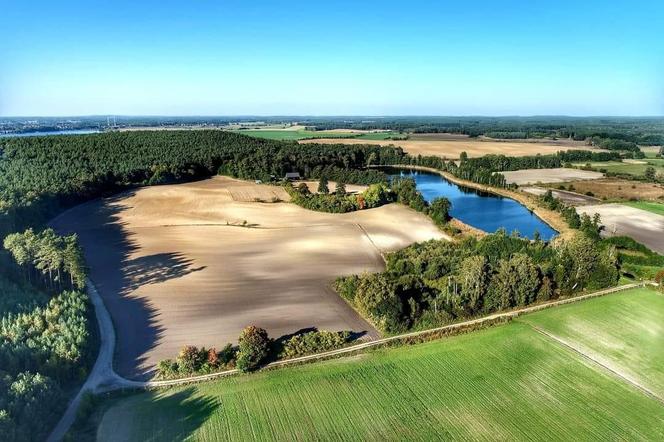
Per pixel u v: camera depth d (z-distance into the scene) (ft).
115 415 128.57
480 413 132.87
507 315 193.67
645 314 198.18
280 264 252.83
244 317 190.90
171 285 222.89
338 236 305.12
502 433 125.18
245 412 130.52
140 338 173.27
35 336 156.66
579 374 153.48
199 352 152.66
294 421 127.34
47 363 141.49
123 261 254.88
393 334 177.68
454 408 134.72
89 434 120.47
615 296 216.54
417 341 171.94
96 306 199.72
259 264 252.21
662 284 224.53
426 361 158.71
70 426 122.93
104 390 140.15
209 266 248.11
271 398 137.08
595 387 146.72
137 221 339.16
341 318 190.80
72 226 323.98
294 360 157.07
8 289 190.39
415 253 255.70
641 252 291.17
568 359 162.30
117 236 300.20
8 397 119.44
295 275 237.45
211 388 141.90
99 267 245.86
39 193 342.85
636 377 152.97
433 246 269.85
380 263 258.16
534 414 133.08
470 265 203.92
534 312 198.29
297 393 139.64
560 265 221.05
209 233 307.37
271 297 210.59
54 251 199.41
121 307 199.31
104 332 177.37
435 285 215.31
